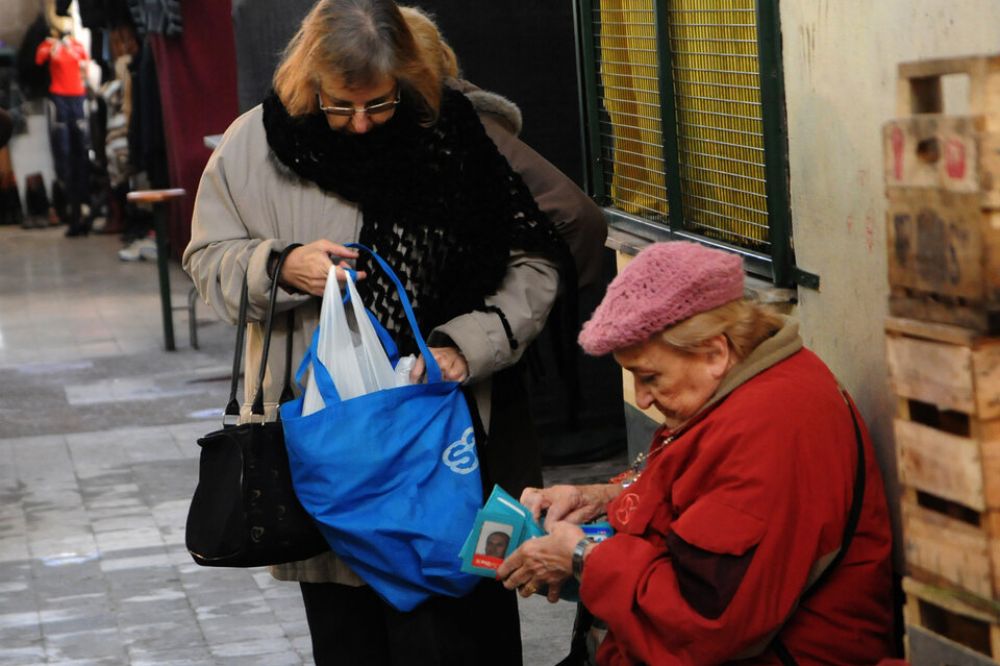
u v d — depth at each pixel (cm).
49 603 581
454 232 361
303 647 523
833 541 295
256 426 352
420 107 359
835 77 351
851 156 346
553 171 386
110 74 1819
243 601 575
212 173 375
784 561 288
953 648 264
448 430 355
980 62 235
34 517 710
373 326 354
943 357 252
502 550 340
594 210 385
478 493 357
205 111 1424
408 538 347
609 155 580
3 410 962
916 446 264
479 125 367
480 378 362
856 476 301
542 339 740
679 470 304
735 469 290
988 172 236
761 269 415
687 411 305
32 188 2009
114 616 563
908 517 271
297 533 353
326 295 350
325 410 345
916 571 270
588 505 352
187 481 768
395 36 347
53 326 1282
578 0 580
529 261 371
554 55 725
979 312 242
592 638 395
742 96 435
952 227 244
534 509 352
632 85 542
